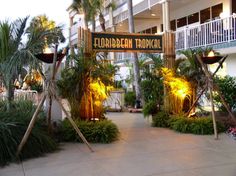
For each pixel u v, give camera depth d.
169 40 9.90
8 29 7.30
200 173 5.31
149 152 6.74
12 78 7.34
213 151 6.70
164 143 7.55
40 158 6.39
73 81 8.30
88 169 5.67
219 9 16.22
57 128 8.10
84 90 8.40
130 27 15.74
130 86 19.91
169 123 9.45
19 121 6.73
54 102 8.31
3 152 6.10
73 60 8.37
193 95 9.65
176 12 19.83
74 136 7.80
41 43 7.32
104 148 7.16
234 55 13.75
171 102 9.86
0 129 6.21
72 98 8.38
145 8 18.67
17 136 6.37
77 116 8.56
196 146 7.18
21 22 7.51
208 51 9.13
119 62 22.66
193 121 8.73
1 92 8.62
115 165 5.87
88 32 8.79
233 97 10.48
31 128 6.31
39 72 7.11
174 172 5.40
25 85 12.99
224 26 13.15
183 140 7.82
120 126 10.08
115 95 14.48
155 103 10.28
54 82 7.01
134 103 15.31
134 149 7.03
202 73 9.30
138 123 10.66
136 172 5.45
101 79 8.47
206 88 8.62
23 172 5.57
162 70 9.85
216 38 13.54
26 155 6.33
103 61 8.88
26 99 9.26
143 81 10.55
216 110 11.14
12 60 6.80
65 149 7.10
